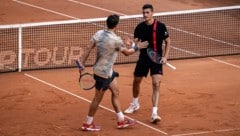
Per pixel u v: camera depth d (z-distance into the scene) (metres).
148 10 29.86
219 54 43.81
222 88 36.56
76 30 48.62
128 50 28.92
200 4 60.72
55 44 44.75
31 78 37.75
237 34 49.06
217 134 29.41
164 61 29.95
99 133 29.28
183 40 47.00
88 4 59.47
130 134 29.22
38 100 33.78
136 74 30.98
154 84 30.23
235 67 41.16
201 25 50.91
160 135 29.14
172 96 34.84
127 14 56.06
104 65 28.48
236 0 62.78
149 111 32.31
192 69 40.38
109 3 60.12
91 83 31.30
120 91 35.47
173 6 59.47
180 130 29.86
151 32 30.05
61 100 33.88
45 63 40.72
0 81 36.97
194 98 34.62
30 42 44.84
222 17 53.25
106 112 32.16
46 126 30.08
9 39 45.47
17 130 29.50
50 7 57.69
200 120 31.27
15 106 32.81
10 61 40.88
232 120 31.34
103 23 50.69
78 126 30.16
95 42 28.55
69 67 40.22
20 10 56.16
